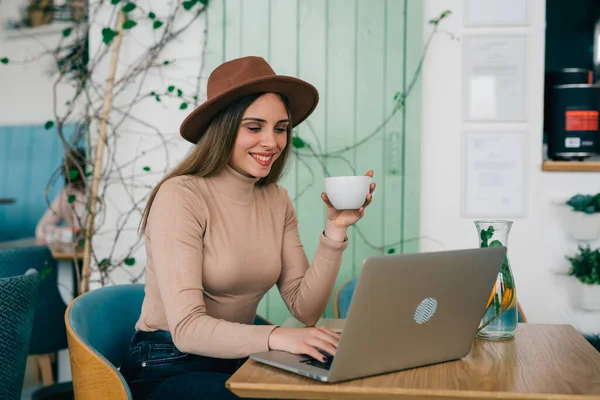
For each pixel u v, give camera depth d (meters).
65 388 2.57
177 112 2.59
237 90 1.55
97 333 1.57
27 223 4.61
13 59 4.58
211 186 1.63
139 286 1.79
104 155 2.64
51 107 4.52
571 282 2.46
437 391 1.02
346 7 2.49
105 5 2.62
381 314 1.06
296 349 1.23
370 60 2.49
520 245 2.48
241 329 1.31
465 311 1.20
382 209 2.50
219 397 1.31
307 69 2.52
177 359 1.51
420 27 2.46
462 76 2.46
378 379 1.09
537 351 1.29
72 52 2.78
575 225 2.42
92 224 2.62
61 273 3.09
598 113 2.44
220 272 1.56
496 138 2.46
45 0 4.44
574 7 2.64
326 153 2.53
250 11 2.53
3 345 1.48
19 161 4.61
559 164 2.43
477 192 2.48
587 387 1.03
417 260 1.08
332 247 1.60
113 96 2.61
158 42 2.58
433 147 2.49
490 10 2.44
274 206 1.76
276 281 1.76
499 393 1.00
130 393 1.33
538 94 2.45
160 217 1.51
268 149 1.60
